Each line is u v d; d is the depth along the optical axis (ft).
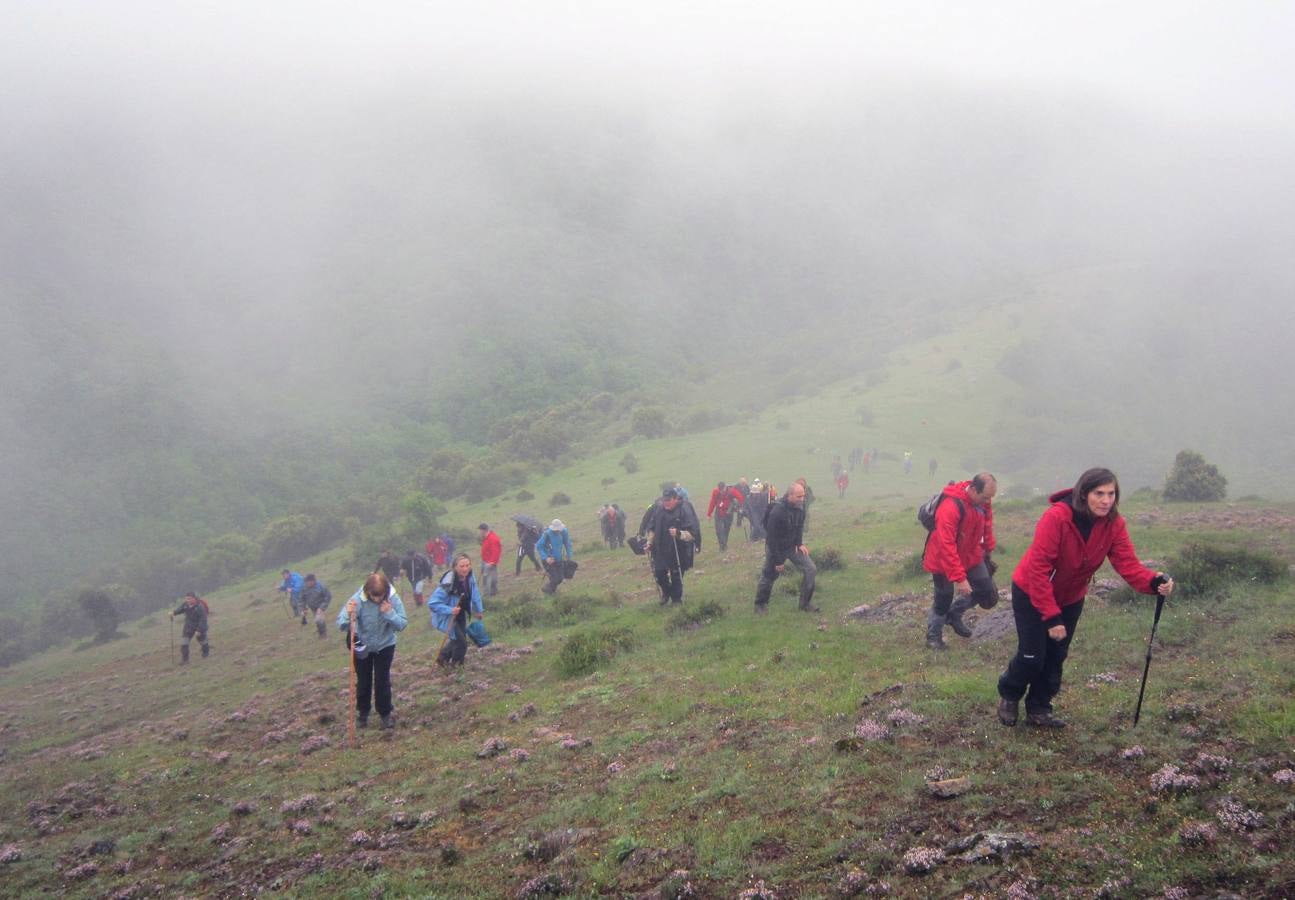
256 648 74.02
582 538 115.65
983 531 25.96
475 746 26.78
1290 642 21.99
